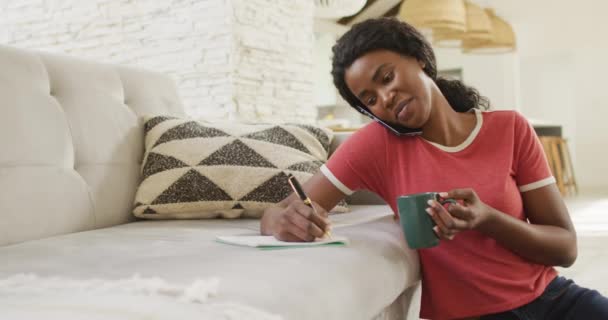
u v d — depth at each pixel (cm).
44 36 327
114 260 94
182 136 163
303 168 164
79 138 148
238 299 70
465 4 514
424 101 115
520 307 115
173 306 64
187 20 293
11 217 120
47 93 144
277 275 82
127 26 307
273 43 314
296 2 331
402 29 117
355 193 187
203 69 291
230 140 162
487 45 591
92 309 62
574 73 885
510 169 120
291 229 109
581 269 279
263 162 160
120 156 159
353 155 127
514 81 877
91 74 163
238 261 90
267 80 312
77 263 93
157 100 188
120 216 155
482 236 117
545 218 121
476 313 118
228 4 282
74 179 140
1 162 122
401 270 113
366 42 114
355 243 111
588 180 891
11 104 130
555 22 824
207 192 154
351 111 762
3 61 134
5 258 99
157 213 154
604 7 778
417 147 124
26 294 70
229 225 144
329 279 87
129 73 181
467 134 123
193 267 86
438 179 120
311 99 349
